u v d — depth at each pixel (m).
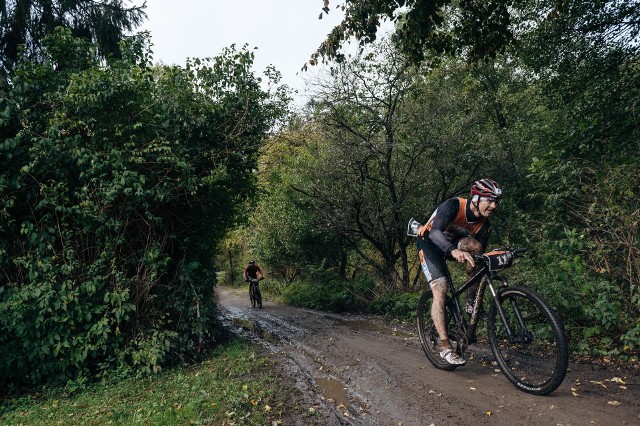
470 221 4.22
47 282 6.28
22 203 6.45
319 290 15.00
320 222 14.09
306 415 3.92
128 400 5.16
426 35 8.22
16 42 12.35
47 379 6.16
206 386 5.14
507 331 3.86
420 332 5.11
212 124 7.64
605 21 10.70
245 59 7.81
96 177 6.57
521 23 12.38
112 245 6.69
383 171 12.30
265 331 9.42
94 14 13.48
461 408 3.61
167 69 7.39
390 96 11.66
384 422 3.63
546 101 12.85
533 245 6.49
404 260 12.58
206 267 8.30
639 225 5.00
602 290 4.93
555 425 3.10
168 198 6.92
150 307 7.09
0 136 6.46
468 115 12.04
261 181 11.03
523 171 12.21
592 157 7.94
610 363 4.27
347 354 6.03
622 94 9.14
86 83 6.50
